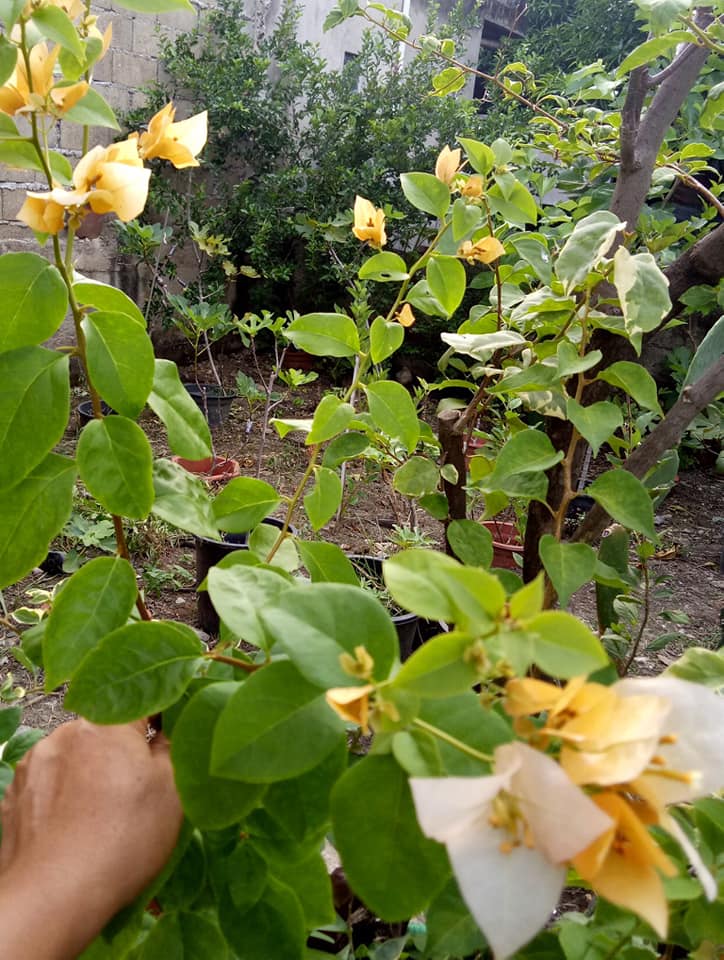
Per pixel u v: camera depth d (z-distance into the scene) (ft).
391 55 15.31
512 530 7.84
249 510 2.88
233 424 14.70
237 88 16.24
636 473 3.10
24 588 8.18
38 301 1.87
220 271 16.98
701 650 2.22
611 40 16.07
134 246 13.70
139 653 1.79
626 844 1.18
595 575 3.01
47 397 1.87
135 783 1.76
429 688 1.31
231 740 1.48
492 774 1.29
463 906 1.78
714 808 1.95
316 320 3.12
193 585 8.91
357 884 1.37
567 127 6.42
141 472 1.97
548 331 3.53
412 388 17.39
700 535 11.85
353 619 1.55
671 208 8.05
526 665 1.27
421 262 3.20
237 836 1.87
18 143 1.96
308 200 17.03
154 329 16.57
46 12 1.74
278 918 1.80
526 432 2.78
